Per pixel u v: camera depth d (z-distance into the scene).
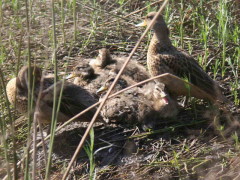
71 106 10.48
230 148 10.12
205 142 10.33
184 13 14.38
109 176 9.77
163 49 11.72
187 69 11.29
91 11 14.65
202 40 13.30
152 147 10.27
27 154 7.40
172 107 10.73
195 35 13.77
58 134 10.77
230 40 13.30
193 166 9.77
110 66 12.29
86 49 13.42
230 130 10.62
